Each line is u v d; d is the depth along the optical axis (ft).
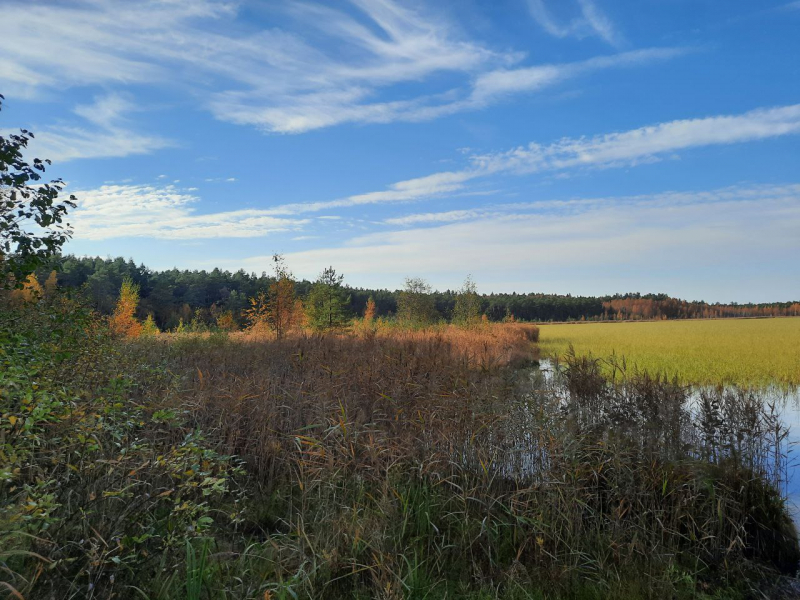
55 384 15.48
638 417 20.92
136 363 26.09
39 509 9.47
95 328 23.90
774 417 20.44
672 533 15.65
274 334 65.72
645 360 62.03
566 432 17.98
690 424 21.04
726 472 17.51
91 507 11.42
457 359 34.37
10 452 10.63
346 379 26.68
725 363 58.70
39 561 9.78
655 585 13.46
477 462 18.24
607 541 15.03
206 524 13.48
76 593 9.66
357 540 13.34
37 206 19.27
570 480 16.05
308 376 26.40
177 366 30.66
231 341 52.95
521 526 15.02
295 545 13.62
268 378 26.35
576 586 13.20
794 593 13.92
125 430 16.48
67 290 22.03
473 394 21.77
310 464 18.02
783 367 54.90
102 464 12.71
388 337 52.06
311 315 73.31
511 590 12.64
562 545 14.79
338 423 19.63
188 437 13.28
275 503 17.01
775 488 18.48
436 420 20.33
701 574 14.66
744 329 152.25
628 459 17.39
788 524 16.79
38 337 19.01
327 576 12.38
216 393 23.09
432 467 18.07
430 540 14.65
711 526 15.99
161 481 13.94
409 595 11.82
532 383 27.09
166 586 10.59
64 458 13.01
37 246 19.74
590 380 27.17
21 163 18.92
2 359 14.28
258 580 12.00
